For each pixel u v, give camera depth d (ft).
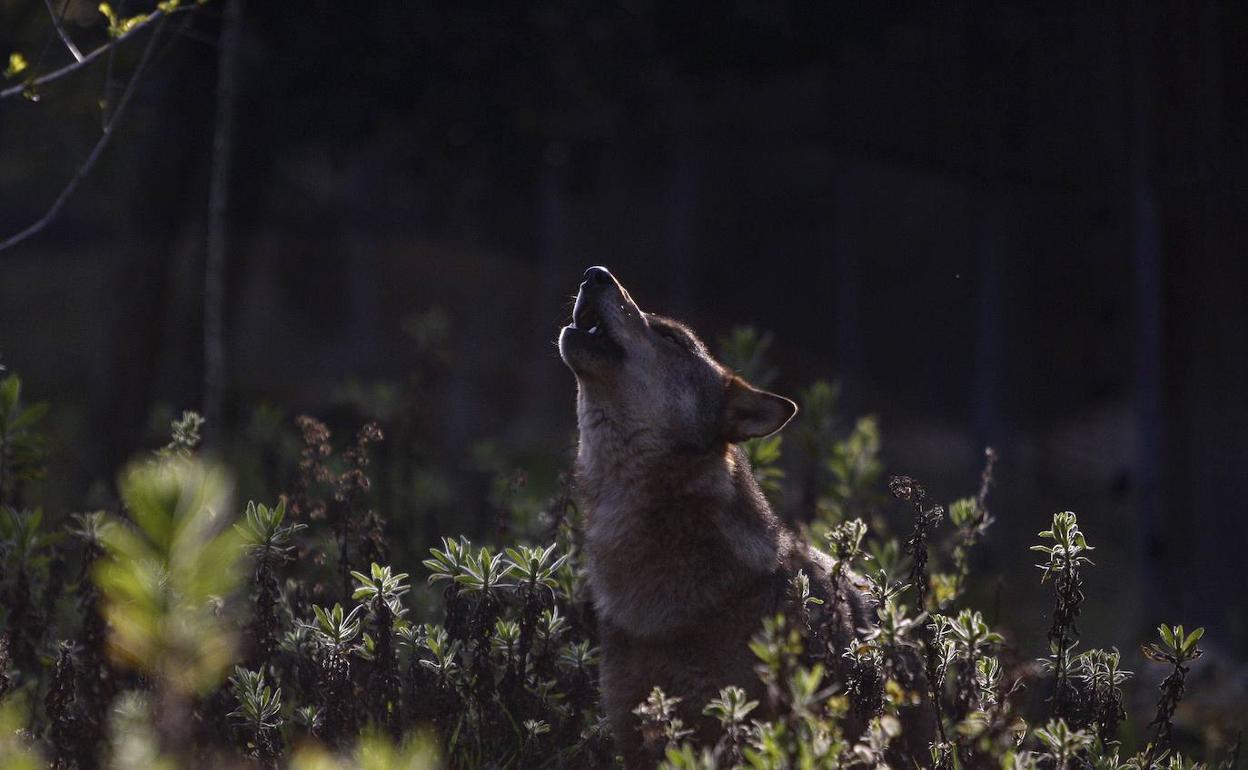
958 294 111.24
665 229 133.49
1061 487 82.53
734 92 80.33
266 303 163.43
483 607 26.12
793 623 25.14
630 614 26.99
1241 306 51.44
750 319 131.03
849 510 37.73
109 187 90.84
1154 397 55.31
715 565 26.68
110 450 68.23
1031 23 65.62
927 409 114.11
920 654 23.03
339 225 144.97
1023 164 69.21
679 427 28.19
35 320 160.15
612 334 28.68
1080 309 80.48
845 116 76.95
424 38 68.03
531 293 147.95
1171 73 53.88
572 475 33.04
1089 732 23.22
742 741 21.44
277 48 68.03
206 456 43.32
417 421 41.75
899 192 114.62
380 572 25.64
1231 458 51.85
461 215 127.03
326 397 71.92
